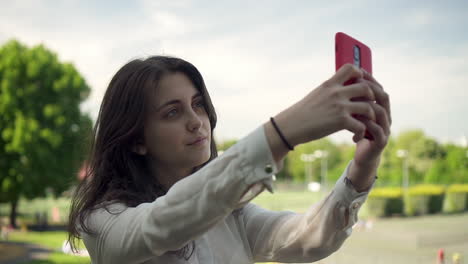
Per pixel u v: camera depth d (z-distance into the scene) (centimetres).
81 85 2931
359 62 116
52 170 2788
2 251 2022
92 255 135
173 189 112
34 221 3416
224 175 104
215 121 165
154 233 110
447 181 5562
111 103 153
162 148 146
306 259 156
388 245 1927
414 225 2395
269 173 101
